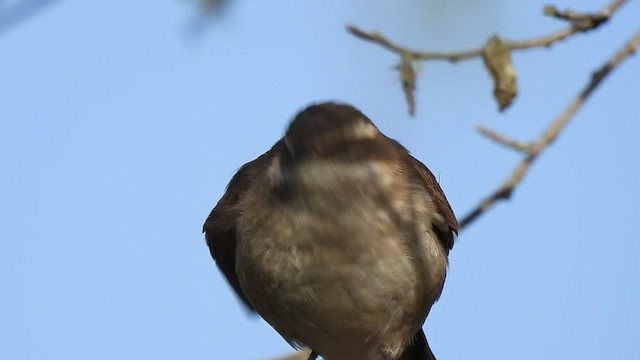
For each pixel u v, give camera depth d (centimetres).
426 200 784
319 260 721
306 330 799
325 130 726
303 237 720
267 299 782
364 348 816
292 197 721
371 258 723
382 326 777
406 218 748
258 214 755
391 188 747
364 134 748
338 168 715
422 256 760
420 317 804
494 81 714
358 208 714
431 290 788
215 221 855
